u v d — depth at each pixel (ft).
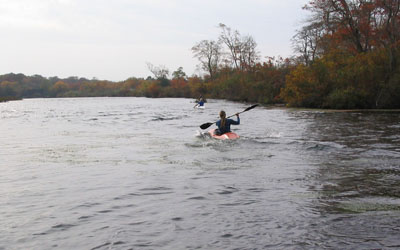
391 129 51.06
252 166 27.53
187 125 64.23
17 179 24.32
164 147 37.70
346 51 122.01
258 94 172.35
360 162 28.32
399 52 106.01
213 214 16.62
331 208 17.20
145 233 14.51
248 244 13.29
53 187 22.07
